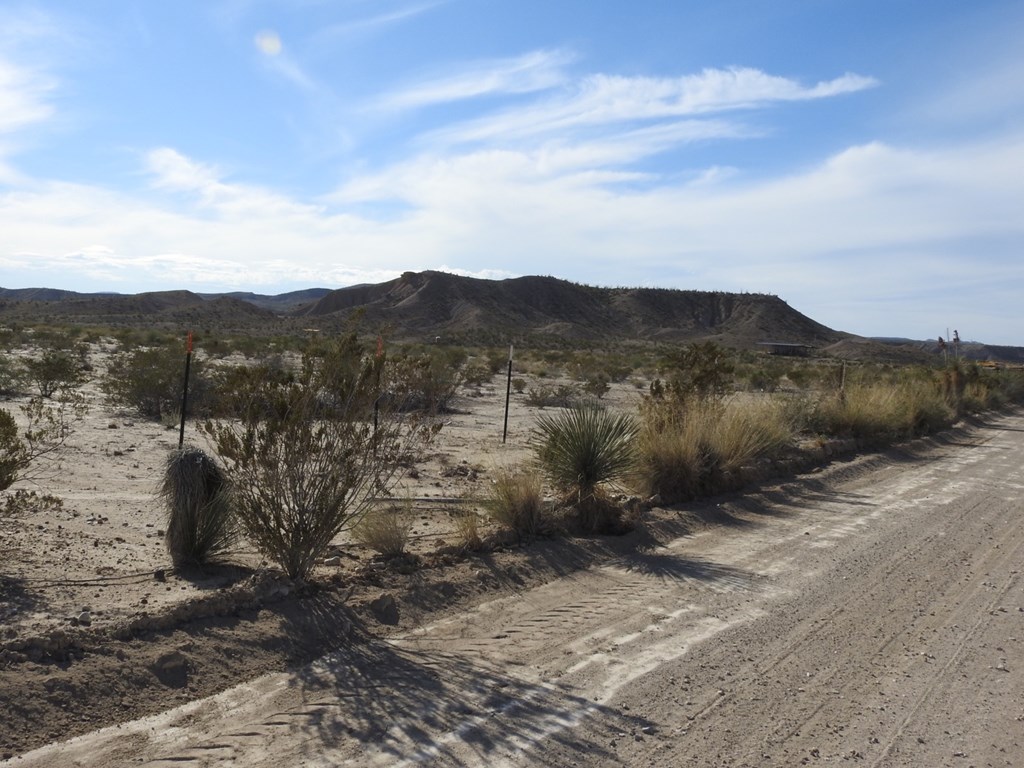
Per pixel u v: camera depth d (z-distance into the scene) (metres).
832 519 12.19
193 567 7.47
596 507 10.37
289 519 7.14
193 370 19.20
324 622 6.54
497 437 18.72
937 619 7.79
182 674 5.52
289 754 4.72
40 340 45.62
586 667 6.23
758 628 7.32
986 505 13.82
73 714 4.93
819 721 5.55
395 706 5.39
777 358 101.94
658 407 14.31
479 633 6.86
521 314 158.00
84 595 6.49
